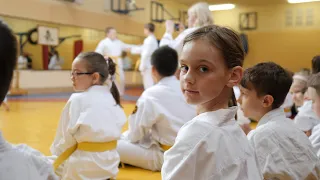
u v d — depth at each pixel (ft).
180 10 56.29
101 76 8.19
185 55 3.63
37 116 19.99
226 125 3.81
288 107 18.28
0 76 2.45
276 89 5.59
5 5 33.83
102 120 7.67
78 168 7.52
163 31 53.01
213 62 3.52
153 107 9.37
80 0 41.34
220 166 3.51
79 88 8.13
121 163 10.02
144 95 9.72
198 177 3.57
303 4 51.85
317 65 10.28
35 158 3.01
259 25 55.06
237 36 3.75
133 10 47.19
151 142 9.70
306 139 5.47
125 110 23.09
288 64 53.62
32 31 40.42
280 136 5.25
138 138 9.77
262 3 54.34
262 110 5.76
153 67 9.92
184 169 3.53
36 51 43.96
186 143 3.61
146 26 29.12
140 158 9.73
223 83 3.63
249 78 5.71
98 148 7.64
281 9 53.36
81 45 45.75
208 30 3.66
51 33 41.52
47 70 40.09
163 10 51.90
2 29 2.46
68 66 47.83
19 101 29.17
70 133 7.63
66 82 42.55
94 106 7.68
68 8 40.19
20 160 2.82
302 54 52.60
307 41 52.11
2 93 2.54
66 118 7.81
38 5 37.04
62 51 47.21
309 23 51.75
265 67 5.71
